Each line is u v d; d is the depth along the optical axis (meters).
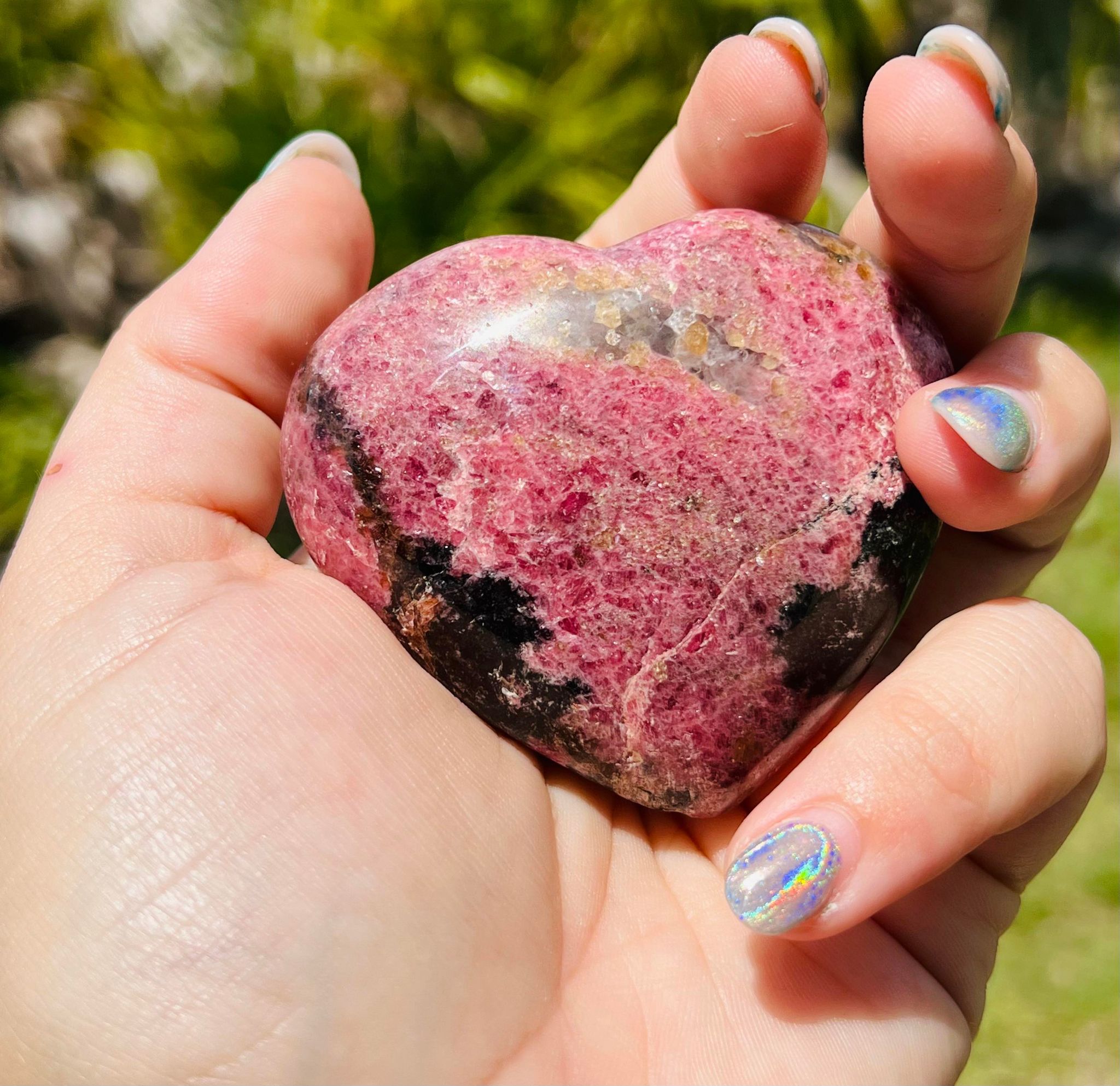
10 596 0.12
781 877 0.11
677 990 0.12
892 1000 0.12
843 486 0.12
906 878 0.11
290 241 0.14
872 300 0.13
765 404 0.12
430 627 0.12
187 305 0.14
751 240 0.13
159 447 0.13
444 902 0.11
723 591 0.12
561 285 0.12
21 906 0.11
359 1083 0.10
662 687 0.12
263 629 0.12
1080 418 0.12
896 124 0.12
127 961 0.10
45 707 0.11
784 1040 0.12
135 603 0.12
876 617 0.12
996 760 0.11
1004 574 0.16
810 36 0.14
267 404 0.15
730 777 0.12
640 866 0.13
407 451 0.12
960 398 0.12
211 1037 0.10
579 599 0.12
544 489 0.12
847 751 0.11
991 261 0.13
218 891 0.11
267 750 0.11
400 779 0.11
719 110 0.14
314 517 0.13
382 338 0.12
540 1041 0.11
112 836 0.11
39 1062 0.10
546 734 0.12
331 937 0.11
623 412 0.12
